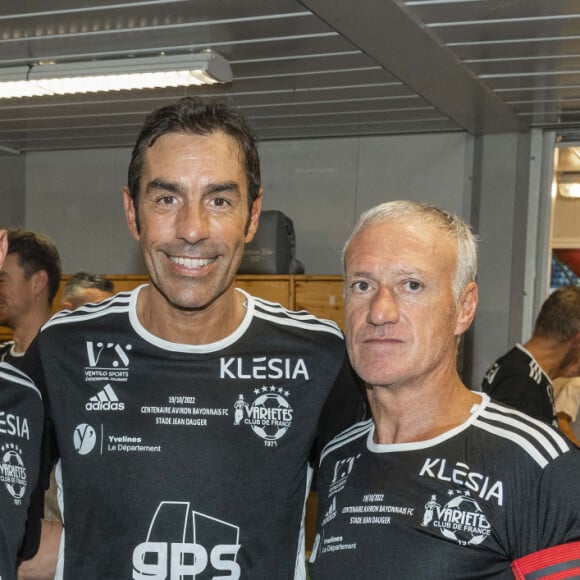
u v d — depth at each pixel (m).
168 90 4.13
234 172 1.33
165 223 1.32
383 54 3.27
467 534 1.13
